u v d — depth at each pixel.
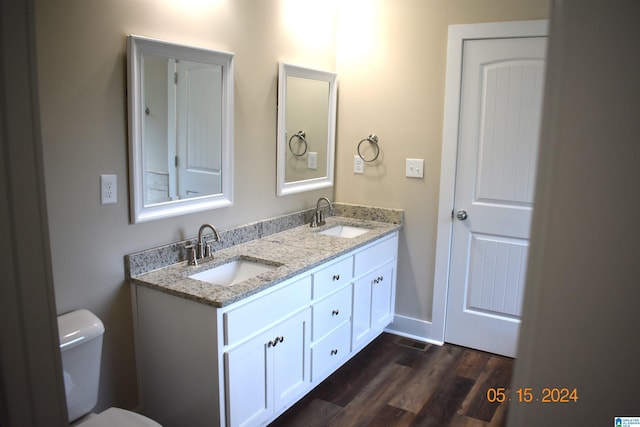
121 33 2.07
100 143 2.05
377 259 3.22
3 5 0.54
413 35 3.27
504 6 2.98
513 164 3.10
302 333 2.54
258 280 2.23
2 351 0.58
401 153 3.42
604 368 0.42
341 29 3.50
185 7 2.34
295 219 3.27
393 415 2.61
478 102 3.13
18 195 0.57
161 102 2.25
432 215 3.38
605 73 0.39
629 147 0.39
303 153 3.29
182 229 2.47
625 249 0.40
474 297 3.34
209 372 2.06
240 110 2.73
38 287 0.60
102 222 2.10
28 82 0.57
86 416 1.94
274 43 2.92
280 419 2.56
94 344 1.92
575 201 0.41
